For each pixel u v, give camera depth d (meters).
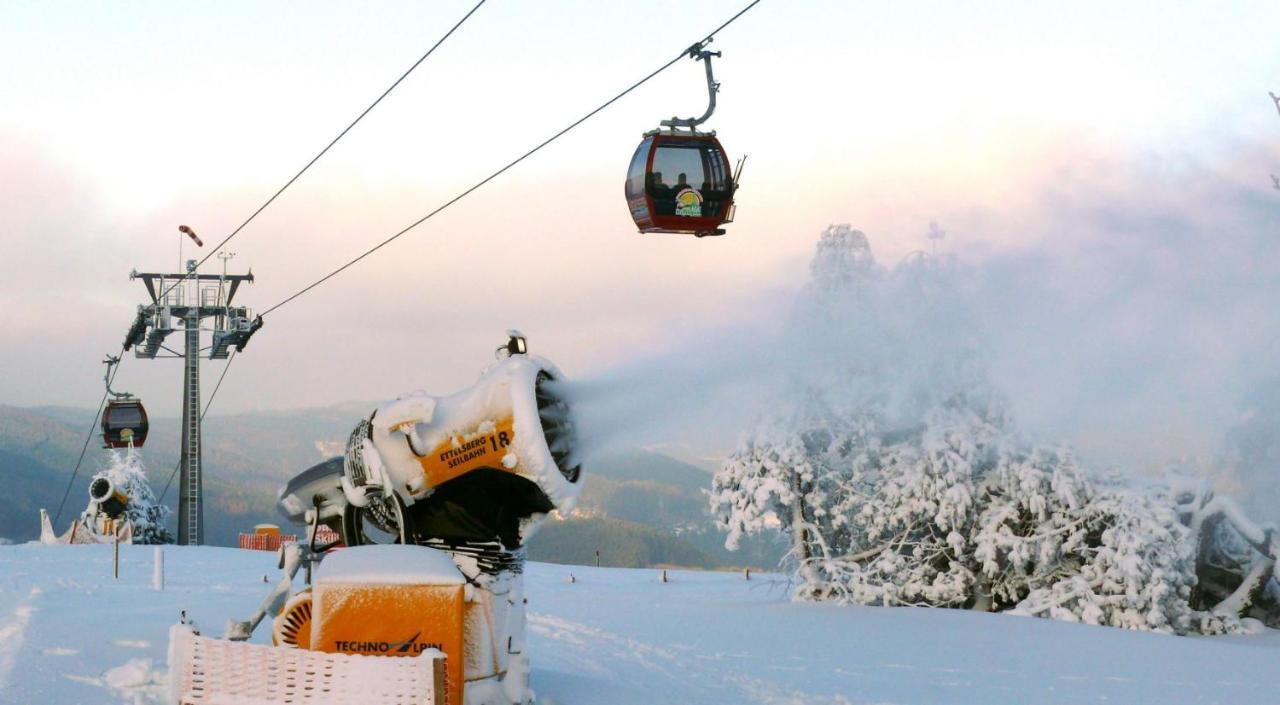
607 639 20.70
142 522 62.47
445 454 10.41
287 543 11.48
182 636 8.64
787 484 30.52
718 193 19.59
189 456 61.44
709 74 15.11
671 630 23.03
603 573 44.97
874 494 30.25
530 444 10.22
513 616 10.65
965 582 29.47
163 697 10.38
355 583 9.55
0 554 33.09
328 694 8.52
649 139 19.70
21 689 10.44
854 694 15.78
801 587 30.22
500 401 10.31
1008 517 28.91
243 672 8.59
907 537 30.52
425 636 9.48
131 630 14.27
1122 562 26.98
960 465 28.69
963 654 20.95
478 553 10.38
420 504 10.61
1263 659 21.17
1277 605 29.22
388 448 10.58
